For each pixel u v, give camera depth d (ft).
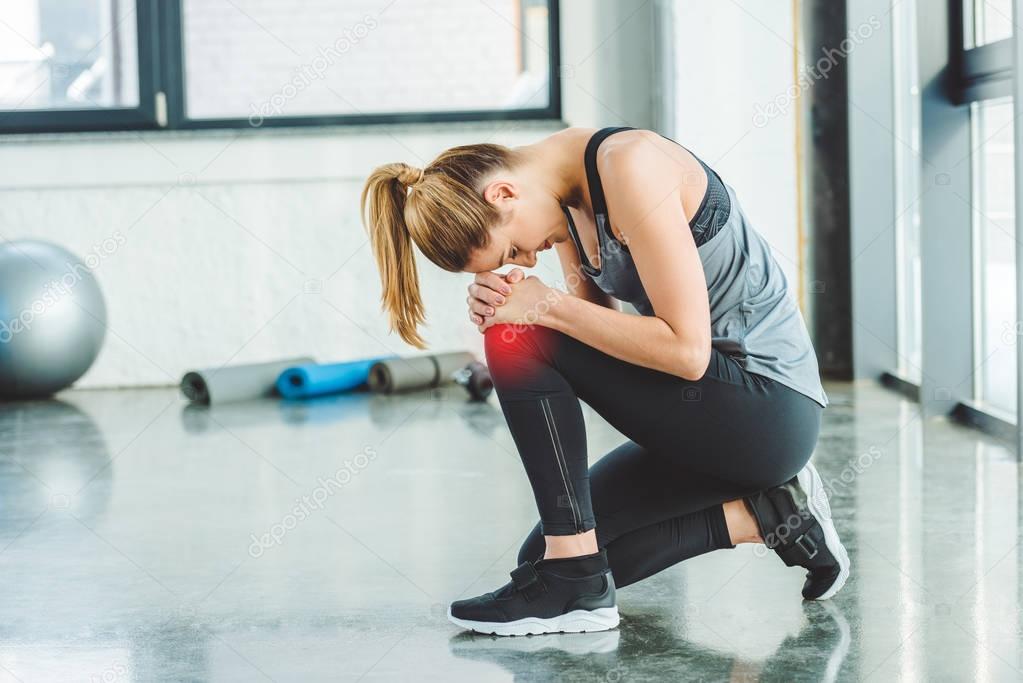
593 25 17.57
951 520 7.86
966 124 11.85
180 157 17.03
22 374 15.31
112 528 8.46
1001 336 11.46
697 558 7.13
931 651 5.38
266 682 5.27
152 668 5.51
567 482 5.64
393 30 17.89
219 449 11.75
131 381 17.25
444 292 17.43
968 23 11.78
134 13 17.28
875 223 14.90
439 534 8.05
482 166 5.38
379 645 5.74
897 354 14.99
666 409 5.44
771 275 5.67
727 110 15.62
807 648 5.46
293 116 17.62
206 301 17.28
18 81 17.19
